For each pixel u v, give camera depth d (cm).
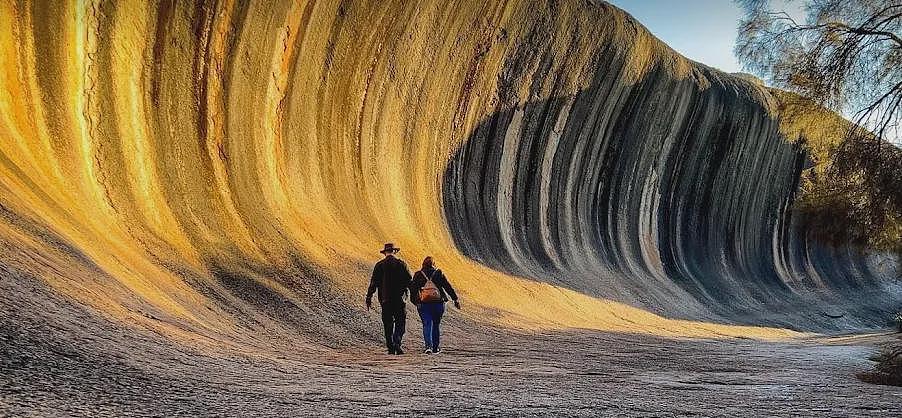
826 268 6738
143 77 1991
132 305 983
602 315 3288
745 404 769
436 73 3431
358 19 2919
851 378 1174
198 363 779
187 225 1845
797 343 2753
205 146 2120
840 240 1744
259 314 1500
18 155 1435
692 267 5244
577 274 4034
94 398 527
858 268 7131
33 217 1118
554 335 2209
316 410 592
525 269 3647
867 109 1592
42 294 772
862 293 6831
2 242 877
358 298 1939
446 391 776
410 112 3312
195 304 1329
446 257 3100
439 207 3409
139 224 1681
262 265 1884
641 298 4153
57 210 1325
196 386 643
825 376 1191
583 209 4484
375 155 3058
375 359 1183
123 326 822
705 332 3456
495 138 3812
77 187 1573
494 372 1042
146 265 1428
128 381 604
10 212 1054
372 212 2869
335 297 1870
